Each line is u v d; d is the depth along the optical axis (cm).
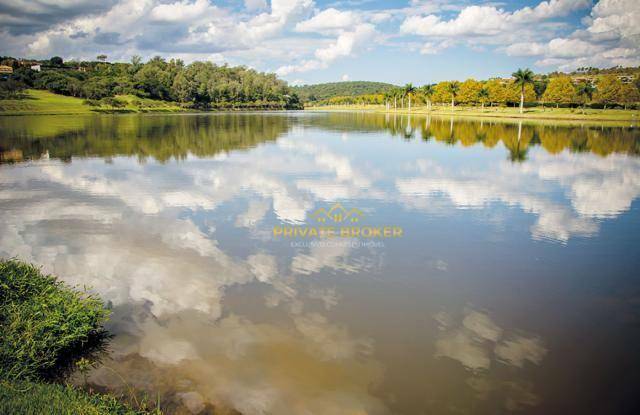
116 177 2453
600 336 873
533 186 2273
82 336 832
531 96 11281
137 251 1297
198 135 5231
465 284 1096
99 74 17438
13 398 622
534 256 1292
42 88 13050
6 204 1850
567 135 5234
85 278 1109
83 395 661
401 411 662
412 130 6178
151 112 13375
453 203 1894
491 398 693
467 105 15112
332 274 1142
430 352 807
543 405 681
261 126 7050
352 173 2589
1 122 7112
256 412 654
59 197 1977
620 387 723
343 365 764
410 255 1280
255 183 2280
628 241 1428
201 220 1612
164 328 878
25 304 880
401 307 973
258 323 895
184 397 683
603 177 2548
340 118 10319
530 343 845
